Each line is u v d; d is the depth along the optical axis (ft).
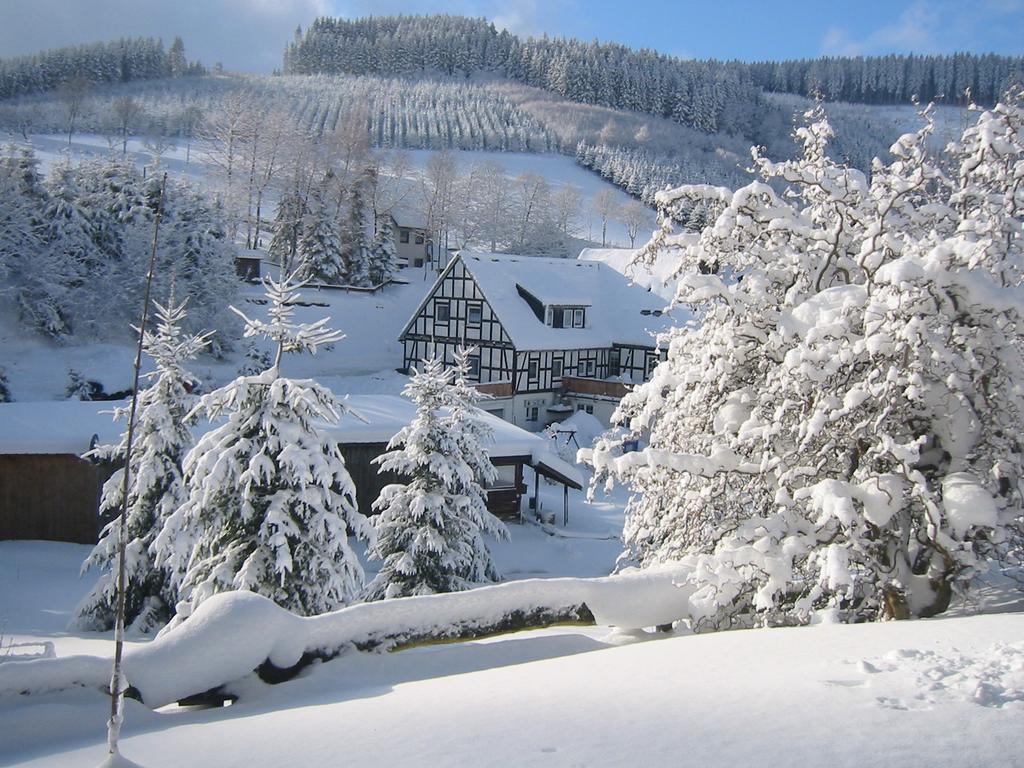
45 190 157.38
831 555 30.12
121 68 559.38
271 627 25.53
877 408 34.45
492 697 20.75
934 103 39.60
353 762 16.01
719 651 24.29
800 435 34.58
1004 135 38.01
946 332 33.65
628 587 32.27
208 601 26.17
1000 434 34.09
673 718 17.53
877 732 15.96
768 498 37.73
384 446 86.69
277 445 43.14
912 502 33.78
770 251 42.01
